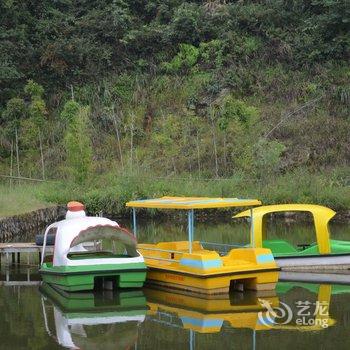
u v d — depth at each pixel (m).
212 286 15.11
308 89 41.47
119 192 30.75
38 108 39.25
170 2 46.53
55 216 28.98
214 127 39.34
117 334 12.10
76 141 33.03
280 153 35.19
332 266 18.14
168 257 17.05
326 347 11.00
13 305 14.55
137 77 43.91
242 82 42.59
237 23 44.94
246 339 11.59
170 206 16.45
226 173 36.12
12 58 42.53
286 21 45.06
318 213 18.28
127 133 40.53
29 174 37.81
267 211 18.25
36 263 20.39
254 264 15.66
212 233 25.39
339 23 42.75
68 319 13.27
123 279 15.80
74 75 43.72
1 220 23.30
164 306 14.31
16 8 43.72
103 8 46.25
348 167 35.66
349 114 39.91
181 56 44.34
